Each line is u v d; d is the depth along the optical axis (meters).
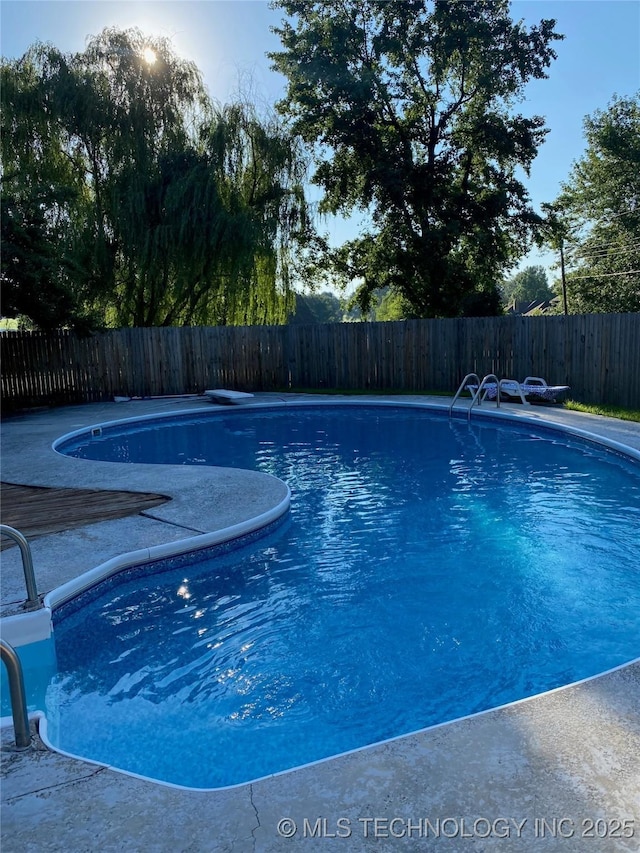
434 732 2.23
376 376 14.40
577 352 11.48
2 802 1.92
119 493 5.93
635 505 6.06
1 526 3.41
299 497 6.52
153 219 14.55
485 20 19.22
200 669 3.37
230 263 14.83
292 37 19.97
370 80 18.64
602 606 4.00
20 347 13.13
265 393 14.48
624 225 28.39
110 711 3.01
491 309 21.28
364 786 1.95
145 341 14.20
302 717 2.93
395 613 3.94
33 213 11.34
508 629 3.71
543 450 8.48
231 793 1.94
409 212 21.42
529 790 1.90
